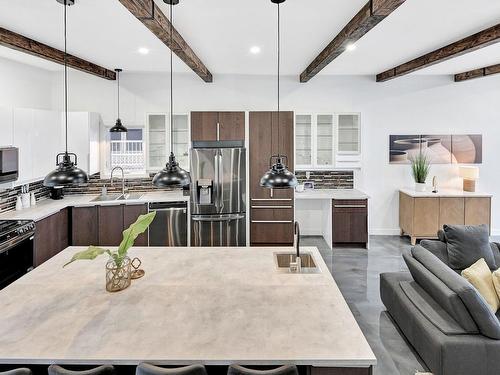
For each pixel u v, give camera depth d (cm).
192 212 546
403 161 638
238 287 232
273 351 161
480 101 629
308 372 163
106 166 594
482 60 500
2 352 160
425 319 266
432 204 584
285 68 548
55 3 288
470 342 235
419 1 290
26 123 435
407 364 272
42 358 157
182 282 241
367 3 284
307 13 309
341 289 415
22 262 382
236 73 596
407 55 469
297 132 604
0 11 304
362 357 157
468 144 635
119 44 406
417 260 315
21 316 193
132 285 235
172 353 160
